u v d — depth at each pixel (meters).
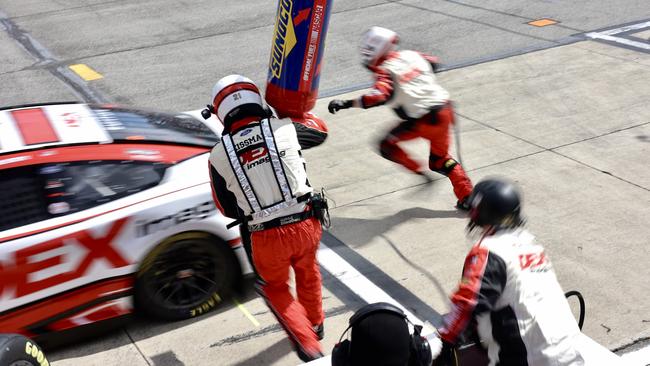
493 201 2.80
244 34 11.70
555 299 2.83
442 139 5.95
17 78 9.77
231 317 4.89
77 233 4.25
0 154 4.25
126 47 11.09
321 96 9.01
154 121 5.01
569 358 2.79
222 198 4.18
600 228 5.92
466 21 12.18
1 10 13.37
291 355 4.55
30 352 3.24
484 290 2.71
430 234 5.94
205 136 4.97
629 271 5.33
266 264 4.14
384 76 5.63
